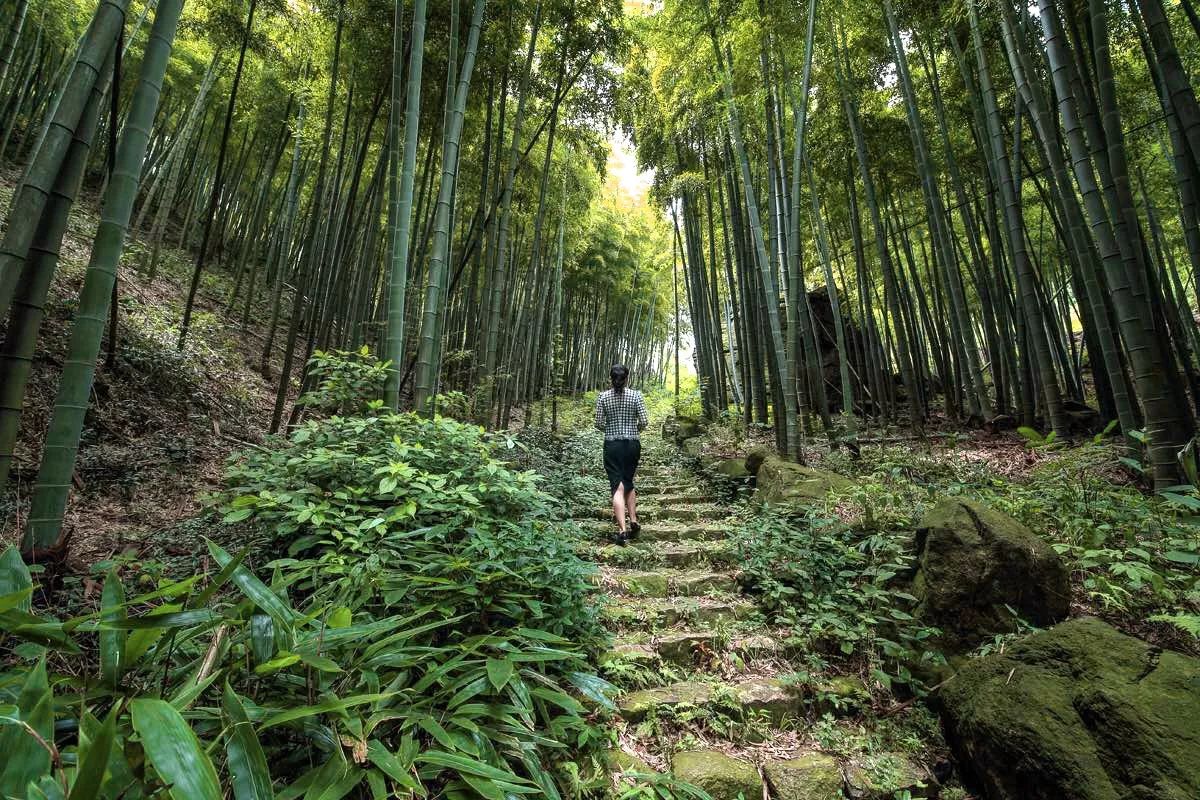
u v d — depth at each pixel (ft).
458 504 7.40
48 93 25.88
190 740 2.59
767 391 25.99
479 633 6.00
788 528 9.94
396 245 10.53
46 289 5.27
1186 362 14.61
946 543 7.91
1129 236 9.49
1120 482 10.41
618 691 5.77
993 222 18.45
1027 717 5.35
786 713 6.55
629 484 11.63
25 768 2.42
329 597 5.77
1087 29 13.85
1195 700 4.75
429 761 3.67
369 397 10.43
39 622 3.15
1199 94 16.34
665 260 38.86
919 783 5.79
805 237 28.30
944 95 19.70
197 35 17.48
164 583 3.82
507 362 25.86
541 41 17.78
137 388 12.86
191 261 27.37
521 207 24.57
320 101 18.35
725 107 16.24
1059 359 21.01
